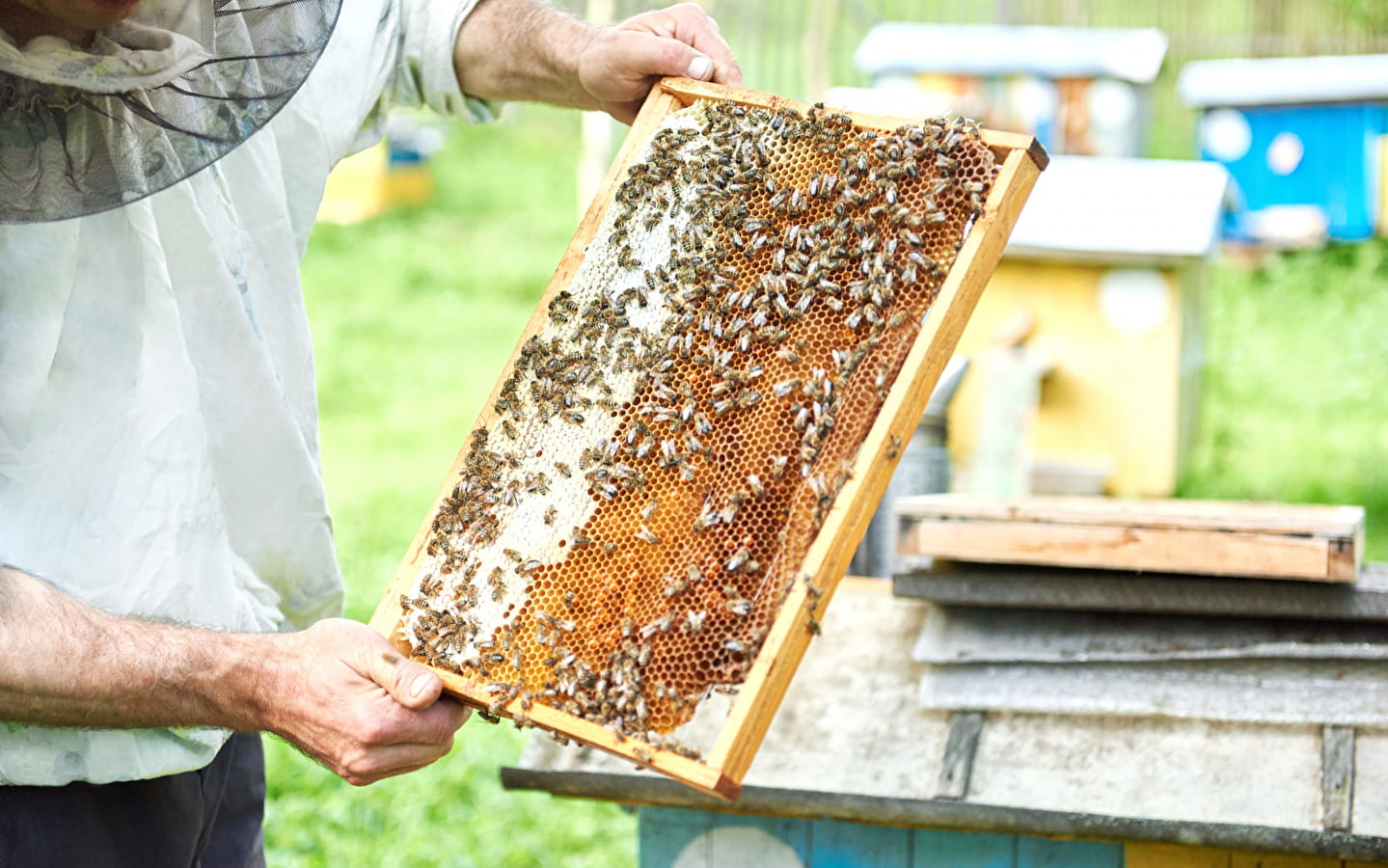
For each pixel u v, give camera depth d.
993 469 6.99
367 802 4.89
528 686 1.90
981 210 1.91
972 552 2.76
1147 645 2.73
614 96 2.39
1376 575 2.70
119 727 1.89
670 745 1.78
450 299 12.24
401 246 13.75
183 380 2.05
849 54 12.99
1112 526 2.66
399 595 2.03
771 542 1.93
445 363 10.57
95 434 1.97
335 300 12.09
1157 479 6.97
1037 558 2.71
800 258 2.02
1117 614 2.83
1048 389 7.05
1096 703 2.66
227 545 2.14
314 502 2.29
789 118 2.11
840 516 1.81
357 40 2.42
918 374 1.85
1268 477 7.68
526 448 2.08
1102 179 7.25
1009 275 7.02
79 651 1.82
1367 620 2.67
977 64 8.57
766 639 1.79
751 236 2.08
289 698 1.88
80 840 2.04
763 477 1.95
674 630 1.91
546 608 1.97
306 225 2.35
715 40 2.37
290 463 2.23
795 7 12.52
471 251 13.74
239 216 2.18
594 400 2.06
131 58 1.69
